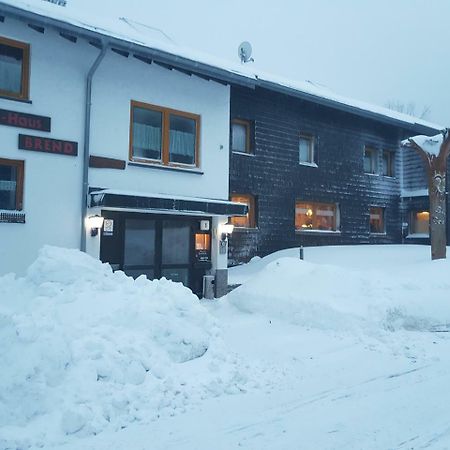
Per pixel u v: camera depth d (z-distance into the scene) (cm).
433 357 702
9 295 622
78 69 1053
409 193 2077
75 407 443
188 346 600
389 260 1352
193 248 1248
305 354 707
